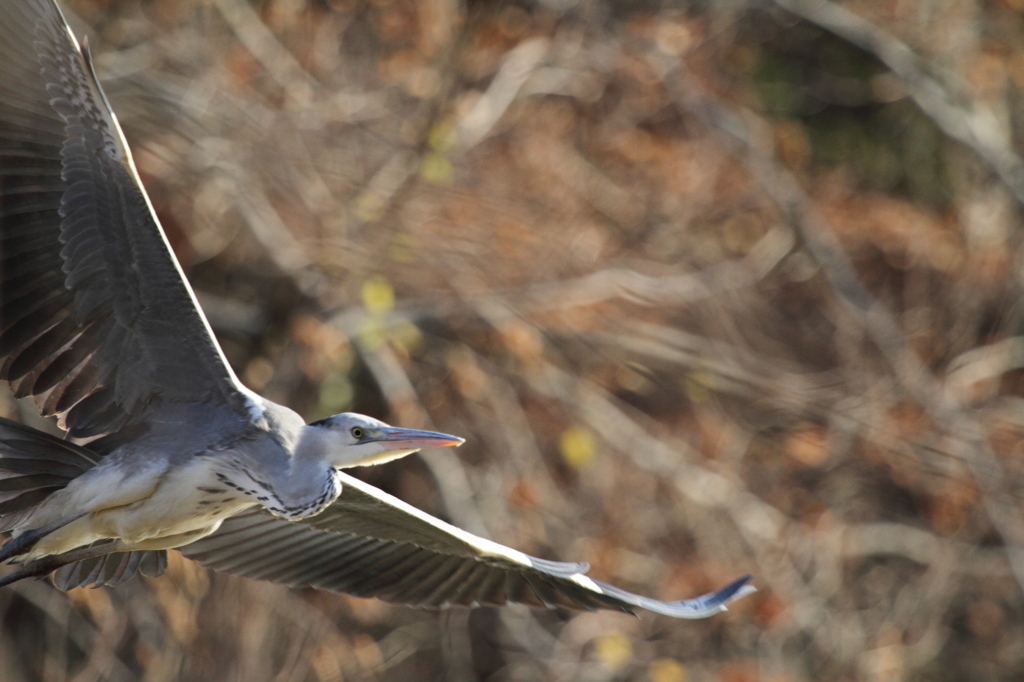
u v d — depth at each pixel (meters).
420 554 7.93
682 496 14.52
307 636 12.93
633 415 14.96
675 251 16.09
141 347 6.74
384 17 15.67
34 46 6.26
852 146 18.89
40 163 6.36
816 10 18.52
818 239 17.02
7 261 6.36
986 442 15.84
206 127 14.20
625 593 7.43
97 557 7.52
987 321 17.16
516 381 14.59
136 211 6.43
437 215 14.80
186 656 12.40
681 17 17.36
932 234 17.41
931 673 15.20
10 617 12.70
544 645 13.78
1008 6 18.33
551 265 15.11
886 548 15.34
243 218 14.06
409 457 14.12
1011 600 15.54
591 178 16.12
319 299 13.99
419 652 13.78
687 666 13.72
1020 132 18.69
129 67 14.25
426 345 14.39
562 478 14.38
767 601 13.87
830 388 15.90
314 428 7.12
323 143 14.82
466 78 15.84
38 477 6.75
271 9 15.30
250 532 7.84
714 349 15.45
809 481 15.24
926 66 18.70
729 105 17.78
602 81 16.61
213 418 6.91
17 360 6.53
